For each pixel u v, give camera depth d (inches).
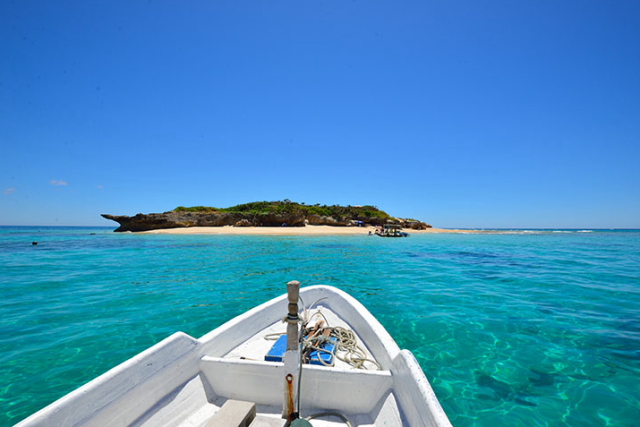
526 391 153.6
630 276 462.9
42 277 434.3
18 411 137.0
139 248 871.1
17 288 365.1
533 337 218.8
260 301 309.9
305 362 129.9
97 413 84.7
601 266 571.5
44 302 304.5
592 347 202.5
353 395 110.2
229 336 145.8
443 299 323.3
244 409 96.6
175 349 112.9
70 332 227.1
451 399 147.1
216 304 299.1
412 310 282.7
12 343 207.2
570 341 212.2
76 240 1195.3
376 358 138.0
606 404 142.6
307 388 112.0
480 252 843.4
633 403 143.3
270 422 98.8
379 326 151.8
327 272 492.7
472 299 323.3
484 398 147.7
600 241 1371.8
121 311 276.5
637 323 247.0
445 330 232.2
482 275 472.1
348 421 105.1
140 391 97.6
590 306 297.1
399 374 106.2
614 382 161.2
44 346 202.8
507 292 355.3
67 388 155.0
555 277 456.4
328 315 200.8
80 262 591.2
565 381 162.6
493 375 168.6
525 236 1865.2
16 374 167.8
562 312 277.7
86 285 383.9
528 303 307.1
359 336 165.9
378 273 486.6
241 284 392.8
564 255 770.8
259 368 114.3
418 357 189.0
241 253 755.4
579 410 138.3
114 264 565.9
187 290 357.7
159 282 402.3
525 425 128.7
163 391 105.1
